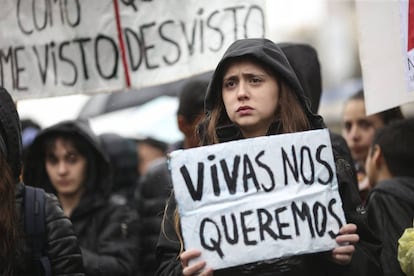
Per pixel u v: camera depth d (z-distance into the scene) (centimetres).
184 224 409
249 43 434
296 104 434
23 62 602
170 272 429
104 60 588
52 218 462
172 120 1129
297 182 418
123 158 887
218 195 412
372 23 524
